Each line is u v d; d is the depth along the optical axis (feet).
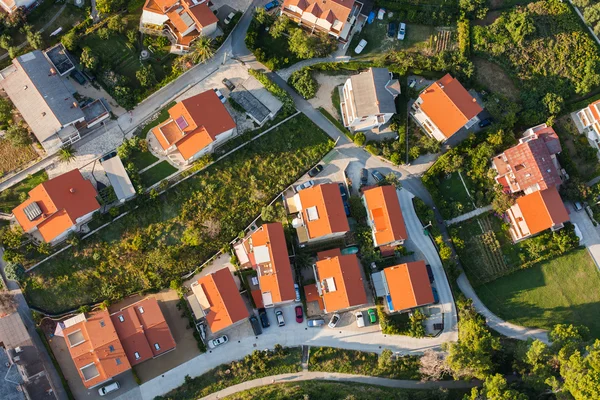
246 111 394.73
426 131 409.69
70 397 347.97
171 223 377.50
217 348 364.79
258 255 365.81
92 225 371.76
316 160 399.65
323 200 374.43
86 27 391.65
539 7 433.89
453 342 376.89
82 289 364.58
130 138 383.24
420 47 419.13
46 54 377.30
